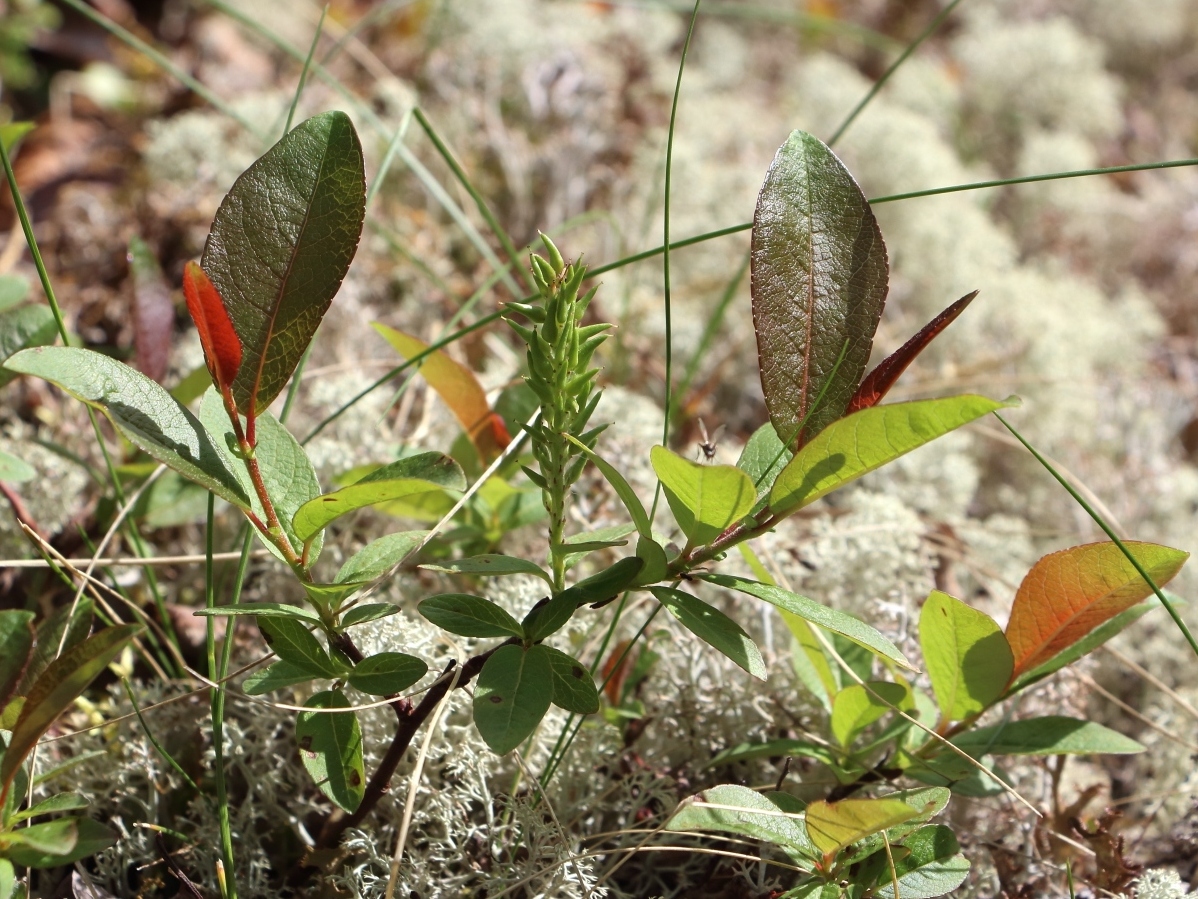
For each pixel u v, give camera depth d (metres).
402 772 0.38
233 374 0.32
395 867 0.33
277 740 0.39
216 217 0.33
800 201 0.34
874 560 0.43
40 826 0.33
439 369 0.40
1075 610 0.36
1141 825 0.41
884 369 0.33
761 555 0.42
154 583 0.40
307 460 0.35
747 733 0.40
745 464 0.35
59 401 0.47
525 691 0.33
